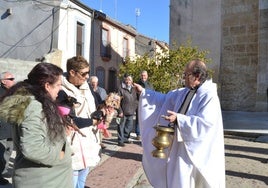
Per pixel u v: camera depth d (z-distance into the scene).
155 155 3.31
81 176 3.54
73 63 3.30
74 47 19.98
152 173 3.71
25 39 19.58
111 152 7.64
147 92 3.89
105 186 5.29
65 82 3.29
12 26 19.88
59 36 18.97
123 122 8.43
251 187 5.36
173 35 16.52
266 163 6.87
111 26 24.97
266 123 11.80
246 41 15.23
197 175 3.41
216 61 15.81
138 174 5.96
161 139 3.28
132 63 13.46
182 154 3.36
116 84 26.17
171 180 3.39
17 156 2.41
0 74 5.43
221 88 15.79
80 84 3.37
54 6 19.09
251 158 7.30
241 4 15.27
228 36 15.60
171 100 3.74
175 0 16.50
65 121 2.52
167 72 12.21
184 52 12.37
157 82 12.03
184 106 3.48
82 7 20.80
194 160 3.23
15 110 2.19
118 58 26.44
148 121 3.81
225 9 15.63
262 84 14.50
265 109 14.53
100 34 23.34
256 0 14.95
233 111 15.41
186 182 3.29
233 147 8.48
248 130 10.39
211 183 3.25
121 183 5.45
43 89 2.42
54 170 2.41
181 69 12.06
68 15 19.39
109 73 25.09
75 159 3.19
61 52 17.52
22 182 2.35
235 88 15.55
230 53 15.60
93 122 3.34
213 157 3.25
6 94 2.32
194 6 16.19
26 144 2.18
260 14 14.47
